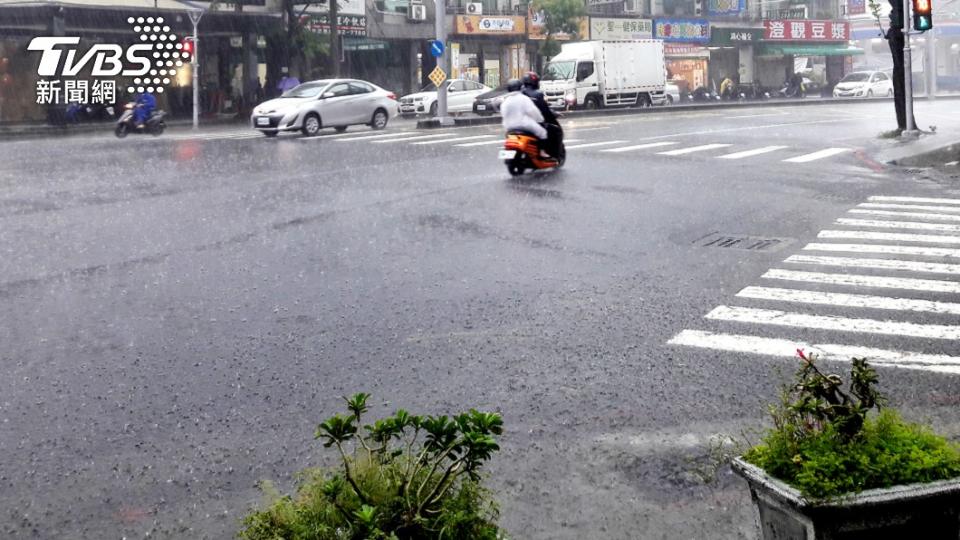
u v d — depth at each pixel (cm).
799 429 317
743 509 455
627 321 792
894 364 670
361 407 294
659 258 1038
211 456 526
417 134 2577
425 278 949
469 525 283
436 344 732
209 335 759
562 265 1004
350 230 1180
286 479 496
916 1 2233
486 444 282
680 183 1602
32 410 598
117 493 482
